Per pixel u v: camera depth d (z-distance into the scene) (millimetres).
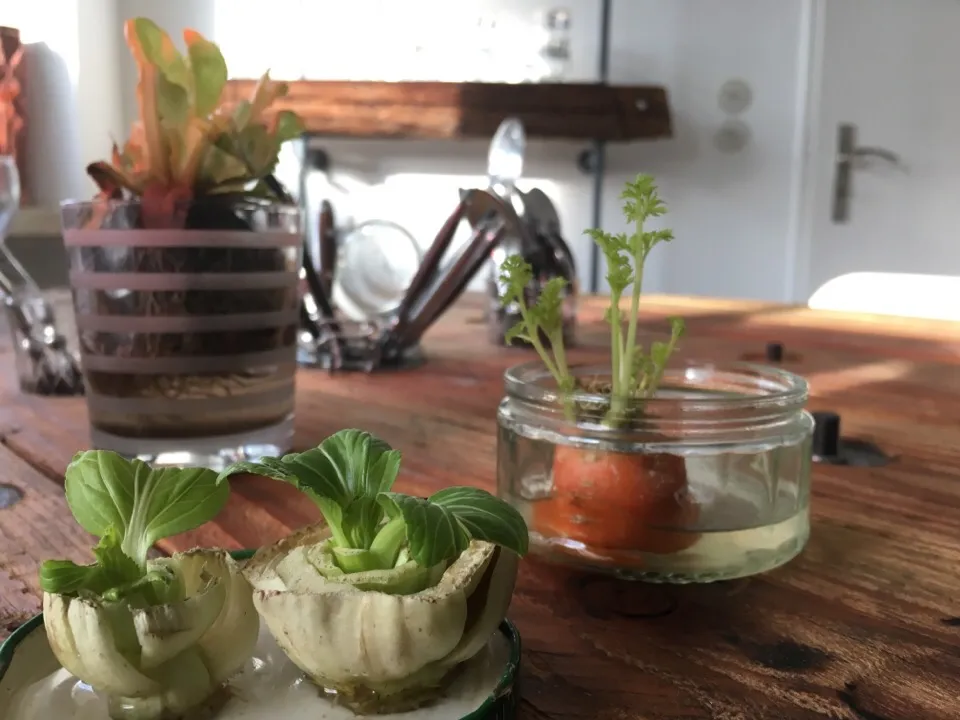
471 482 536
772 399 390
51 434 651
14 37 1766
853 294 2299
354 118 2084
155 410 521
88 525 260
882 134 2496
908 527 462
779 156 2490
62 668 268
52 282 1758
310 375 923
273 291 542
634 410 379
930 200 2523
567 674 304
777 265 2541
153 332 507
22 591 363
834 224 2529
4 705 247
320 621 234
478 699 254
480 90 2064
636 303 403
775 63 2447
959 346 1108
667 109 2146
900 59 2455
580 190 2432
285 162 1117
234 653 260
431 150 2430
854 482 547
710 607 362
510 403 431
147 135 500
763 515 386
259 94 533
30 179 1881
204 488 265
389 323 1006
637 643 328
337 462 260
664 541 374
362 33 2383
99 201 500
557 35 2404
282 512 469
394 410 749
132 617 234
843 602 366
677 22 2428
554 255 1040
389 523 253
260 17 2318
